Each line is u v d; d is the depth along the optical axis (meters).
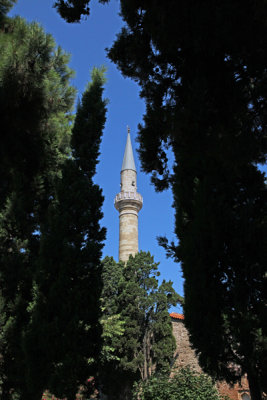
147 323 26.84
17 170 9.16
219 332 5.56
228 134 6.57
